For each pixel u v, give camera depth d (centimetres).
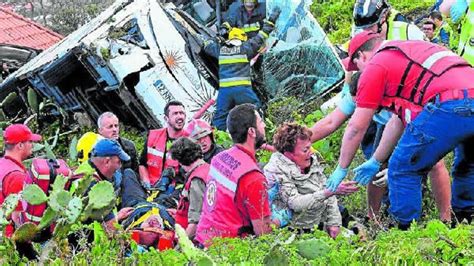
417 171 998
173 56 1852
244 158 1025
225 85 1781
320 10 3388
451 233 852
